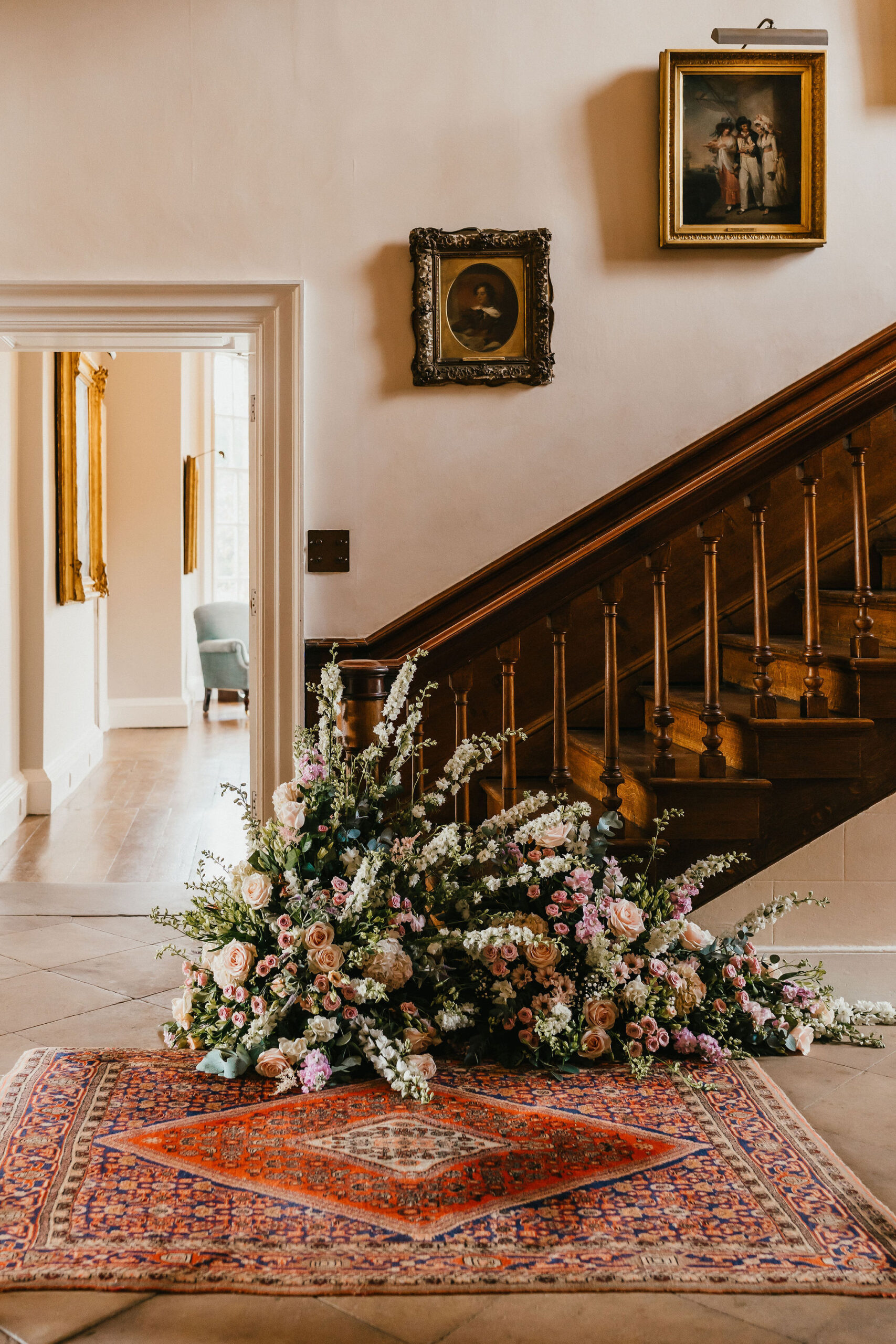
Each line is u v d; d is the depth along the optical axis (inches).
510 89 154.7
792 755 122.2
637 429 157.1
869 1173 91.7
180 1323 70.9
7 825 225.0
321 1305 72.9
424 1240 79.9
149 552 404.2
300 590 155.1
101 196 151.5
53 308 152.4
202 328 154.9
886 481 165.3
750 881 146.3
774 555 165.0
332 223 153.9
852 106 157.2
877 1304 73.2
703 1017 118.4
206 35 151.7
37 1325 70.4
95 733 313.9
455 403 155.9
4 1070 110.9
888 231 158.2
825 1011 121.0
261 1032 108.0
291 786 118.0
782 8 155.8
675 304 156.8
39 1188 86.6
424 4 153.7
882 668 121.3
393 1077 104.8
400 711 127.0
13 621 237.3
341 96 153.3
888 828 146.2
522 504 156.8
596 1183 88.3
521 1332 70.2
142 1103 102.6
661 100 153.0
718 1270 76.2
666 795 122.0
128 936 159.0
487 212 155.0
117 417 401.1
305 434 155.2
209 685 432.1
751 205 154.9
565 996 114.1
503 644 128.7
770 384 158.1
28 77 150.2
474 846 122.6
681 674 164.2
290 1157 92.3
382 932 113.9
